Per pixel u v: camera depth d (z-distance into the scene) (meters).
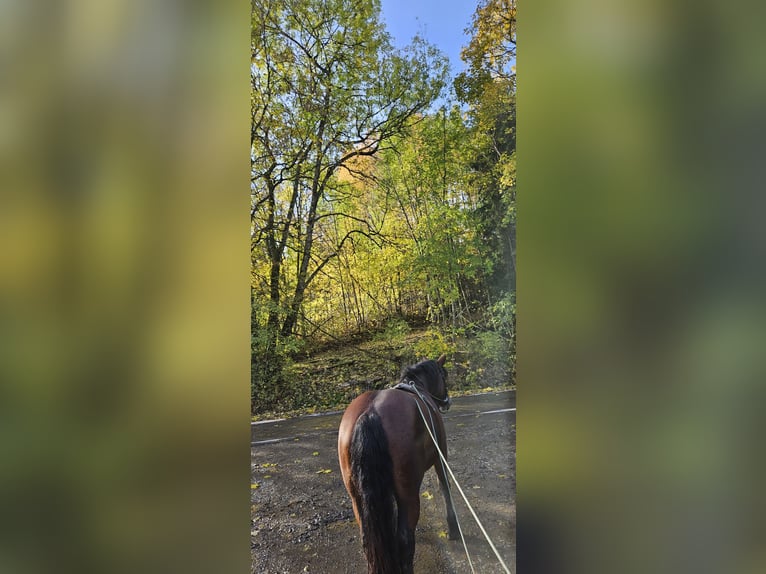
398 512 2.62
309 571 2.81
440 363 3.01
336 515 2.92
